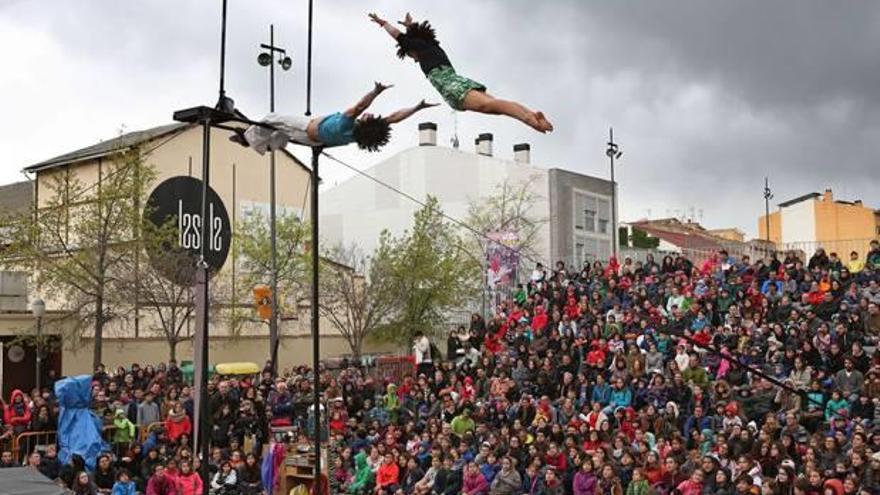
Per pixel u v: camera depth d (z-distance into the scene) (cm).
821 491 1481
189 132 4000
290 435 2089
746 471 1546
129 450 2005
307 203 4456
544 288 2864
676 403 1938
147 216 3059
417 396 2453
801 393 1572
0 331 3030
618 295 2684
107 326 3409
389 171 4922
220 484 2008
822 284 2333
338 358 3912
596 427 1895
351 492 2097
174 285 3116
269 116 930
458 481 1911
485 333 2866
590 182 4991
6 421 2048
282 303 3753
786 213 5781
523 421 2062
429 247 4141
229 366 3114
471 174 4784
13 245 3084
